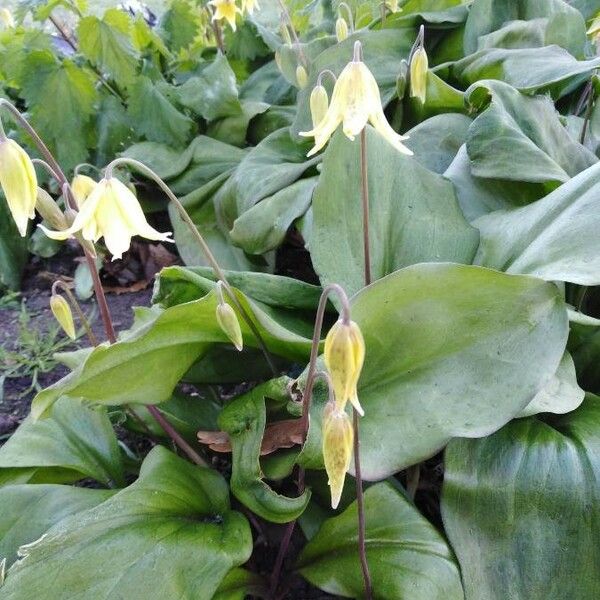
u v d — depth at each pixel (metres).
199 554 0.24
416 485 0.33
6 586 0.22
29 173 0.24
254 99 0.70
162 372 0.29
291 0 0.86
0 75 0.72
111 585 0.22
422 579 0.25
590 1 0.63
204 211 0.56
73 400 0.35
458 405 0.26
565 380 0.28
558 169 0.35
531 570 0.25
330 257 0.33
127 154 0.62
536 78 0.45
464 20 0.58
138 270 0.63
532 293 0.26
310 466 0.27
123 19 0.66
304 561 0.29
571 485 0.26
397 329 0.27
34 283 0.64
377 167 0.35
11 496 0.29
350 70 0.24
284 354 0.34
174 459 0.30
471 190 0.39
